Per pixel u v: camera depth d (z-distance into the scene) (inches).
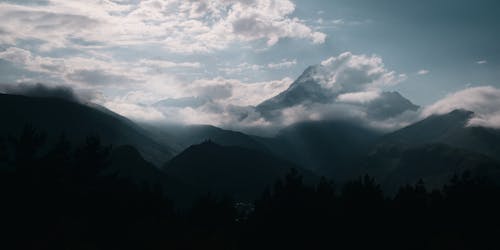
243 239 2810.0
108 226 2420.0
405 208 2800.2
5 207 2020.2
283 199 2859.3
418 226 2696.9
